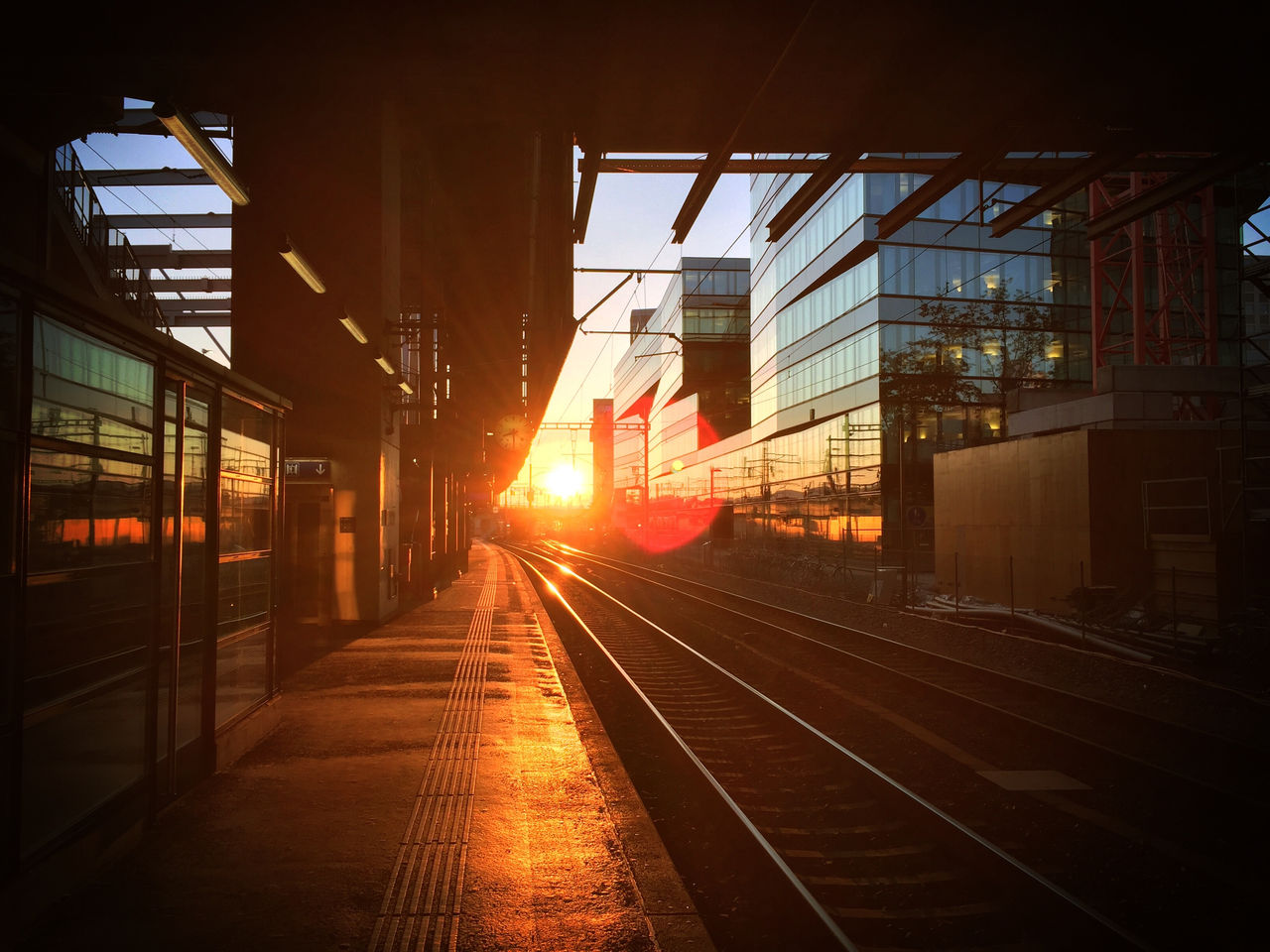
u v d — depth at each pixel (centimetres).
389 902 459
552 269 2527
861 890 518
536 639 1557
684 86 1310
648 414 8906
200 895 465
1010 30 1085
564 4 1130
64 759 460
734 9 1123
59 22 1117
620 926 436
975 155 1373
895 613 1997
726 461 6425
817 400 4575
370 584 1645
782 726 942
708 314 7081
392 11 1120
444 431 2719
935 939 455
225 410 711
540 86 1359
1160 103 1276
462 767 718
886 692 1127
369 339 1614
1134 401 2055
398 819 588
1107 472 1853
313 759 739
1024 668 1338
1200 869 540
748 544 4831
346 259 1611
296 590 1636
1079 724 952
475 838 555
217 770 691
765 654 1473
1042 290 3978
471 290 2641
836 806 676
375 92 1403
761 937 457
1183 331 3606
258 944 411
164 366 579
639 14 1132
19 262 401
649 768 800
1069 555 1909
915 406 3600
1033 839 600
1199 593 1623
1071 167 1595
